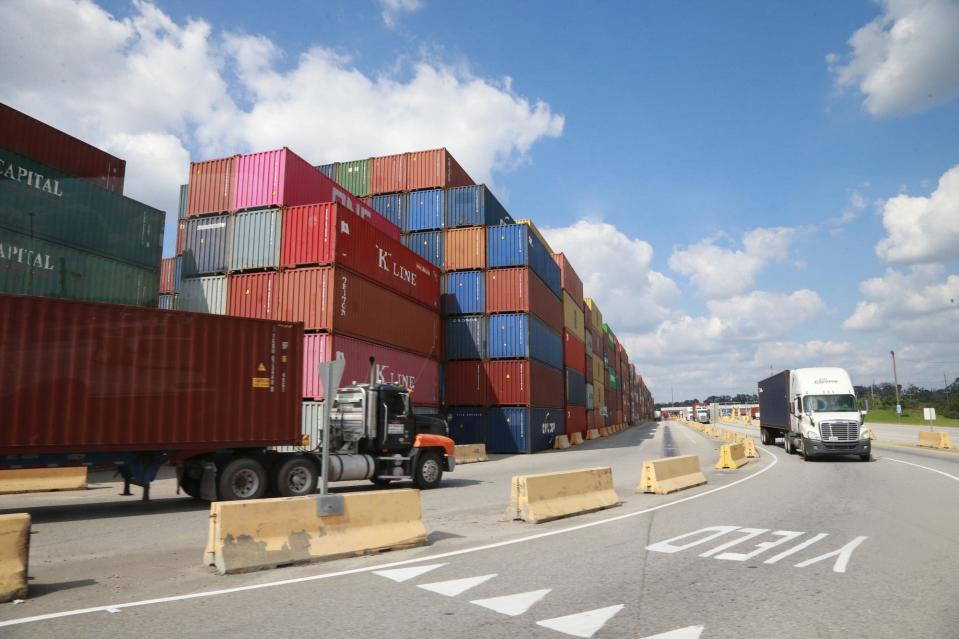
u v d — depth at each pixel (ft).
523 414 97.60
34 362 32.55
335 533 23.89
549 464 75.92
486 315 100.78
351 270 67.82
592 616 15.94
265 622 15.64
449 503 40.78
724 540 26.37
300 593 18.51
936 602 17.11
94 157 62.13
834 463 69.51
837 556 23.06
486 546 25.76
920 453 86.07
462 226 103.35
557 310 128.88
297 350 42.42
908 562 22.07
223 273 68.54
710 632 14.67
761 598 17.58
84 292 57.11
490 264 101.86
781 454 84.89
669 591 18.37
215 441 38.19
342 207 66.80
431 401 89.81
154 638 14.47
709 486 48.19
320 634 14.67
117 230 60.64
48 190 54.85
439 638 14.33
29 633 14.92
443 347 101.35
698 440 142.61
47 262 54.29
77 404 33.58
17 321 32.27
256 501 22.54
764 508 35.76
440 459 50.70
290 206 68.64
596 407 187.93
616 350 266.98
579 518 33.60
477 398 99.50
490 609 16.67
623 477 57.21
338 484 53.16
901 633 14.57
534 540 26.99
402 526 25.93
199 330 38.29
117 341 35.27
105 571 21.84
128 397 35.27
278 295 65.67
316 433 61.46
